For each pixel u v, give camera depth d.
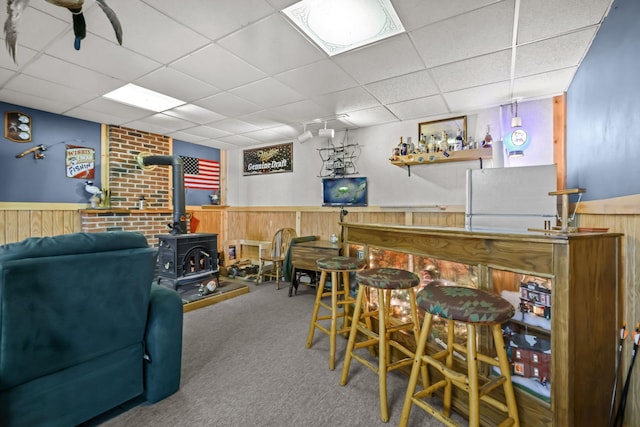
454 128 3.78
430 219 3.94
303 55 2.42
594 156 2.15
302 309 3.49
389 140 4.28
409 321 2.17
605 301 1.51
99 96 3.30
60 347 1.42
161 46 2.30
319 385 1.97
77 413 1.50
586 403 1.39
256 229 5.67
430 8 1.85
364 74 2.75
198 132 4.82
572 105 2.82
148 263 1.72
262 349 2.48
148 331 1.80
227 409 1.73
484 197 2.83
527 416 1.43
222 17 1.95
